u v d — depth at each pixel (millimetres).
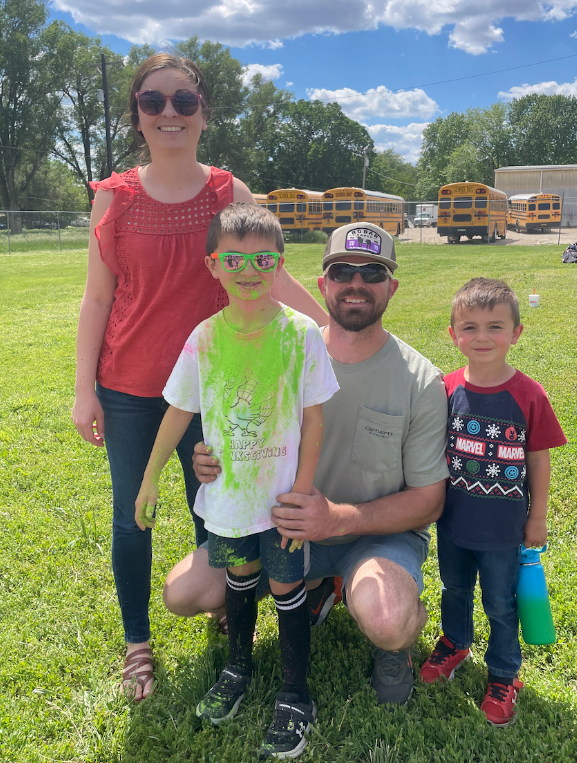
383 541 2373
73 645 2680
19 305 13094
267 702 2320
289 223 33969
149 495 2189
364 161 61406
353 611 2186
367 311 2234
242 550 2115
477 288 2162
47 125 48438
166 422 2143
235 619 2271
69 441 5078
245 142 54906
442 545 2414
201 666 2449
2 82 48125
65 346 8758
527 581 2264
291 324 2029
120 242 2191
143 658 2498
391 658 2273
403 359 2344
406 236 38750
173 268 2186
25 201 54688
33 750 2137
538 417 2188
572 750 2043
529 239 32781
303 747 2096
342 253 2213
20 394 6402
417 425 2312
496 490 2213
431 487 2320
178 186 2217
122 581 2469
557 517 3568
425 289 13852
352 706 2275
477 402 2254
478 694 2344
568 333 8016
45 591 3033
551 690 2322
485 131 73250
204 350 2047
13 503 4000
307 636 2199
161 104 2088
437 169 79438
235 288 1926
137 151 2461
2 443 5035
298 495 2061
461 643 2426
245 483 2033
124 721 2254
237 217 1890
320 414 2094
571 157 72938
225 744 2125
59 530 3654
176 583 2410
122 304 2291
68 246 33875
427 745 2100
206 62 52000
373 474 2387
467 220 29844
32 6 47531
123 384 2322
